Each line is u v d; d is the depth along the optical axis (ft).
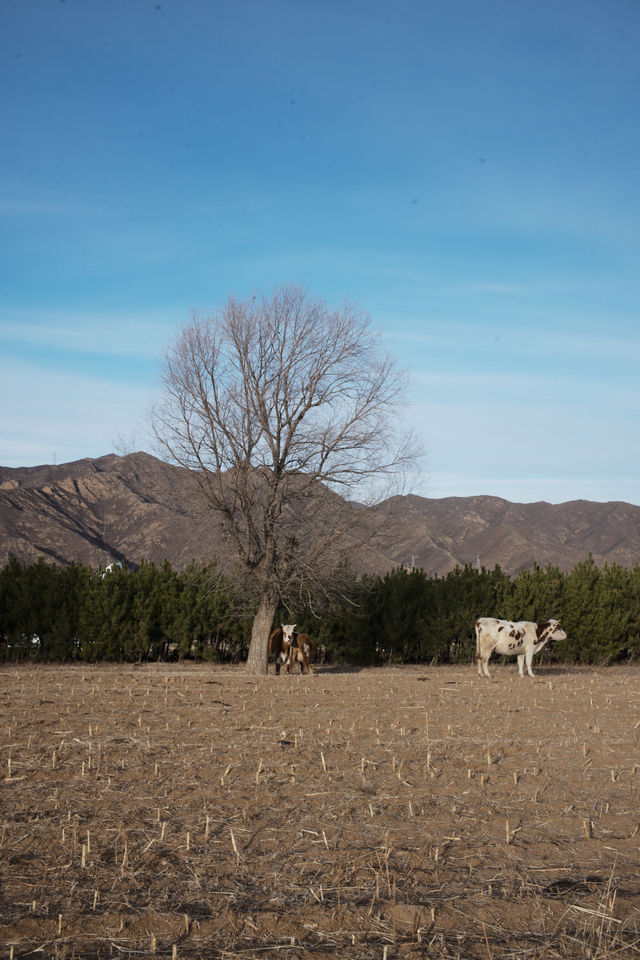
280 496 74.18
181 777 29.27
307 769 30.86
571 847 22.61
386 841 22.50
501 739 37.88
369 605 91.09
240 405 74.02
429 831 23.65
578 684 66.74
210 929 16.96
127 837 22.48
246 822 24.07
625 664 97.55
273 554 75.10
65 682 61.52
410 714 45.83
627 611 95.66
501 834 23.49
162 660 90.33
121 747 34.35
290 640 75.92
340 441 74.33
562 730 40.91
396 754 33.94
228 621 88.22
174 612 87.61
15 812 24.56
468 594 92.32
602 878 20.26
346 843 22.41
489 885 19.56
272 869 20.33
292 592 76.95
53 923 16.97
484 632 73.31
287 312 74.18
